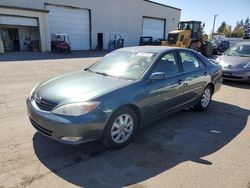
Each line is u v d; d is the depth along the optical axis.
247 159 3.39
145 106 3.79
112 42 29.22
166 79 4.18
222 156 3.46
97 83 3.64
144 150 3.58
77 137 3.08
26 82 8.16
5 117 4.66
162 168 3.12
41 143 3.64
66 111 3.08
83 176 2.90
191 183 2.81
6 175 2.85
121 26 32.00
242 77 8.15
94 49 29.58
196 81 4.94
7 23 21.03
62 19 26.09
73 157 3.31
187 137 4.07
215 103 6.17
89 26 28.62
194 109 5.49
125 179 2.87
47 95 3.38
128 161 3.27
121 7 31.30
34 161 3.17
